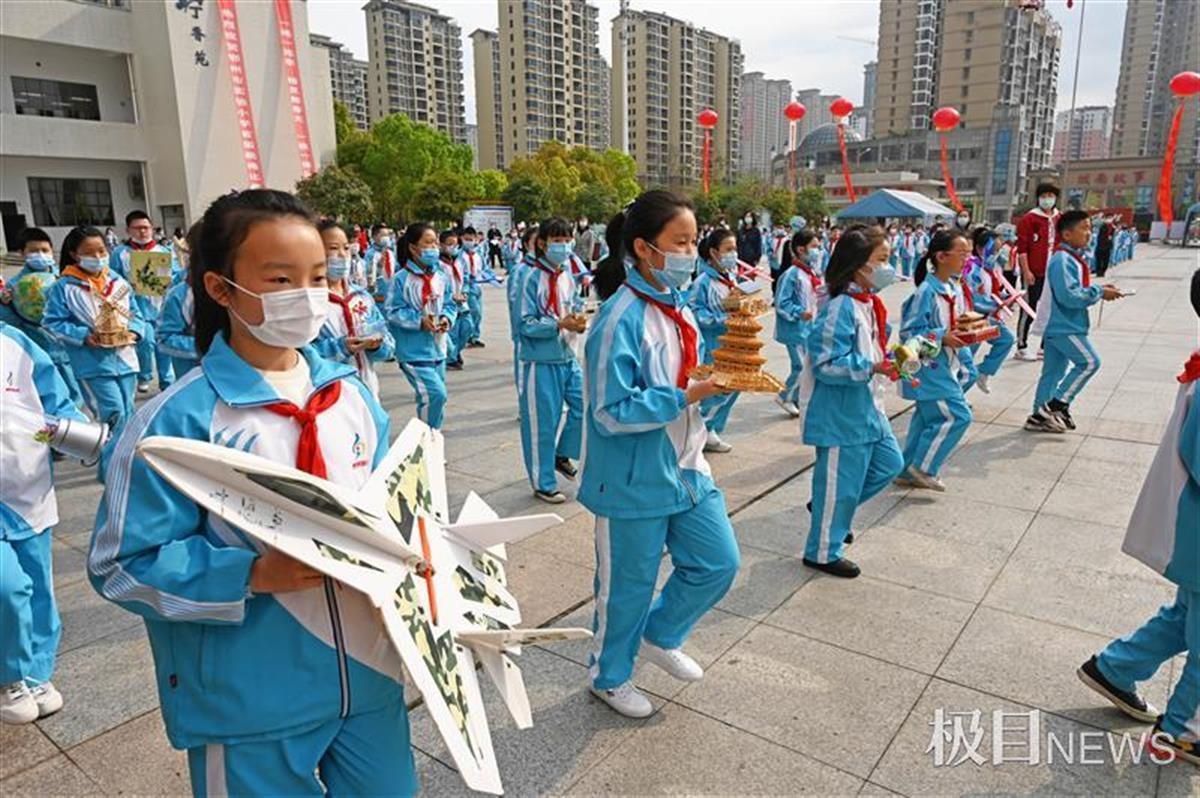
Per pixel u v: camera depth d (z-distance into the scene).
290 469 1.45
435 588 1.71
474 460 6.07
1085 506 4.93
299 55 36.84
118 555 1.44
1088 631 3.44
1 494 2.76
